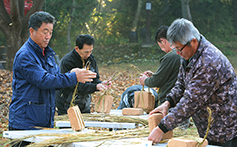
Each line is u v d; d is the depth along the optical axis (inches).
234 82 85.9
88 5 652.7
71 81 100.0
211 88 82.6
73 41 819.4
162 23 924.6
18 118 102.0
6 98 303.4
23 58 101.7
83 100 147.1
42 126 105.3
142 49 781.3
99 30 911.7
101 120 130.0
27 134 95.4
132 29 930.1
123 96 186.5
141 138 90.4
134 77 488.1
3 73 406.3
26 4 495.8
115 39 909.2
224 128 85.7
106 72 568.1
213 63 82.3
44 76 99.2
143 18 962.1
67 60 144.9
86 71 101.3
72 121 102.6
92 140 89.6
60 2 669.9
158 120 90.8
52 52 112.4
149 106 143.0
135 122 124.6
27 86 103.0
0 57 514.9
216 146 82.2
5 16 441.7
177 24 84.2
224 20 951.0
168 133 89.4
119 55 759.7
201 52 84.0
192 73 85.7
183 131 103.3
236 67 617.0
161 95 134.3
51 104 108.7
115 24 948.6
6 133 98.0
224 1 965.8
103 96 142.9
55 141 87.7
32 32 104.9
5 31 445.1
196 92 81.9
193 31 83.4
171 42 86.4
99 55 761.6
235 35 924.6
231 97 84.5
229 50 779.4
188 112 82.5
